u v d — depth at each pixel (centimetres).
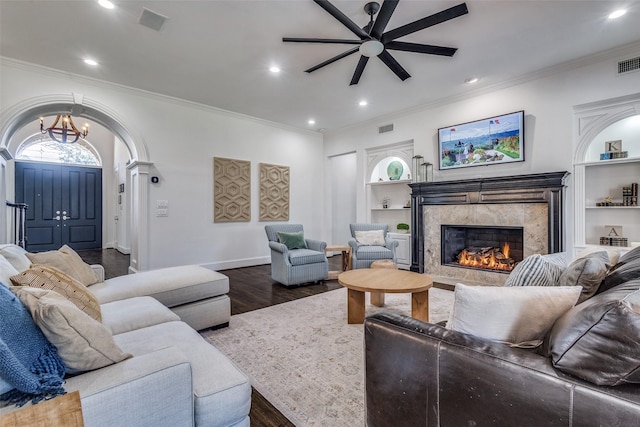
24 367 85
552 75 380
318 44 321
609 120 350
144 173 453
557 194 356
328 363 211
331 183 697
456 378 97
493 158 427
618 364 74
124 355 111
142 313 183
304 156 662
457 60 357
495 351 94
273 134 610
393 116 552
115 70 380
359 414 159
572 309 96
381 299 331
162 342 145
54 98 379
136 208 465
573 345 81
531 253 376
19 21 279
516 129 406
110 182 821
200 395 112
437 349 102
